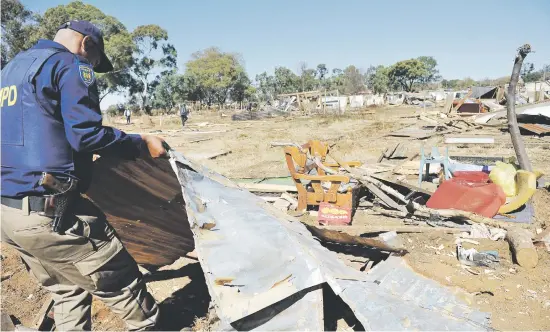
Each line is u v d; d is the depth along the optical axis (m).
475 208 6.52
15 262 5.14
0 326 2.70
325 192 7.14
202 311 3.88
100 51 2.94
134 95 65.44
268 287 2.58
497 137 17.91
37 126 2.46
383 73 93.81
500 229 5.84
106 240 2.75
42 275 2.89
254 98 74.81
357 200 7.71
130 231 3.57
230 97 74.94
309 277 2.70
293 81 77.12
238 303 2.46
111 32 55.38
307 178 6.96
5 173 2.49
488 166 8.54
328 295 3.61
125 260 2.88
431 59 120.00
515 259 5.02
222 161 13.80
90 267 2.70
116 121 44.97
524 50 7.29
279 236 2.90
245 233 2.86
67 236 2.56
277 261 2.75
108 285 2.79
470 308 3.44
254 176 10.76
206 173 3.28
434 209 6.34
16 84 2.51
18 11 44.16
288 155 7.15
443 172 8.79
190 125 34.25
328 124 28.58
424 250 5.48
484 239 5.62
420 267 4.90
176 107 63.25
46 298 4.29
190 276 4.65
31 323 3.78
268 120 37.16
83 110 2.49
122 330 3.62
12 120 2.50
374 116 34.00
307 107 41.50
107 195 3.08
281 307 2.63
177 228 3.72
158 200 3.33
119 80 60.47
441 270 4.85
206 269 2.59
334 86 84.31
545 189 8.08
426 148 15.37
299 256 2.79
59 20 46.62
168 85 62.34
